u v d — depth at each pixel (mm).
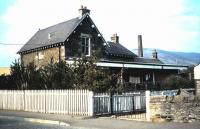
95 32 39344
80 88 23891
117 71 37062
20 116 22016
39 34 43156
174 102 17344
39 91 24953
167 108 17516
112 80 24094
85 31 38219
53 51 37375
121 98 22875
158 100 17750
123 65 34938
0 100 28375
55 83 26172
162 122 17328
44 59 38594
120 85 24312
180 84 38562
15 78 29125
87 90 21641
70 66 26250
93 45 39000
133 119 19016
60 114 22797
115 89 23328
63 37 36594
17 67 29312
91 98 21266
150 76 41875
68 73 25766
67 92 22953
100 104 21656
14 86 29219
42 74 27547
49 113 23750
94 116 21031
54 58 37094
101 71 24281
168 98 17484
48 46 37656
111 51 42125
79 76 24922
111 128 16031
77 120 19453
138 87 35156
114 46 44781
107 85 23594
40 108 24797
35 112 24641
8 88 29719
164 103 17594
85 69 25047
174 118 17312
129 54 45000
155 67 38906
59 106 23453
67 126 17781
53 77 26469
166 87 37750
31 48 40312
